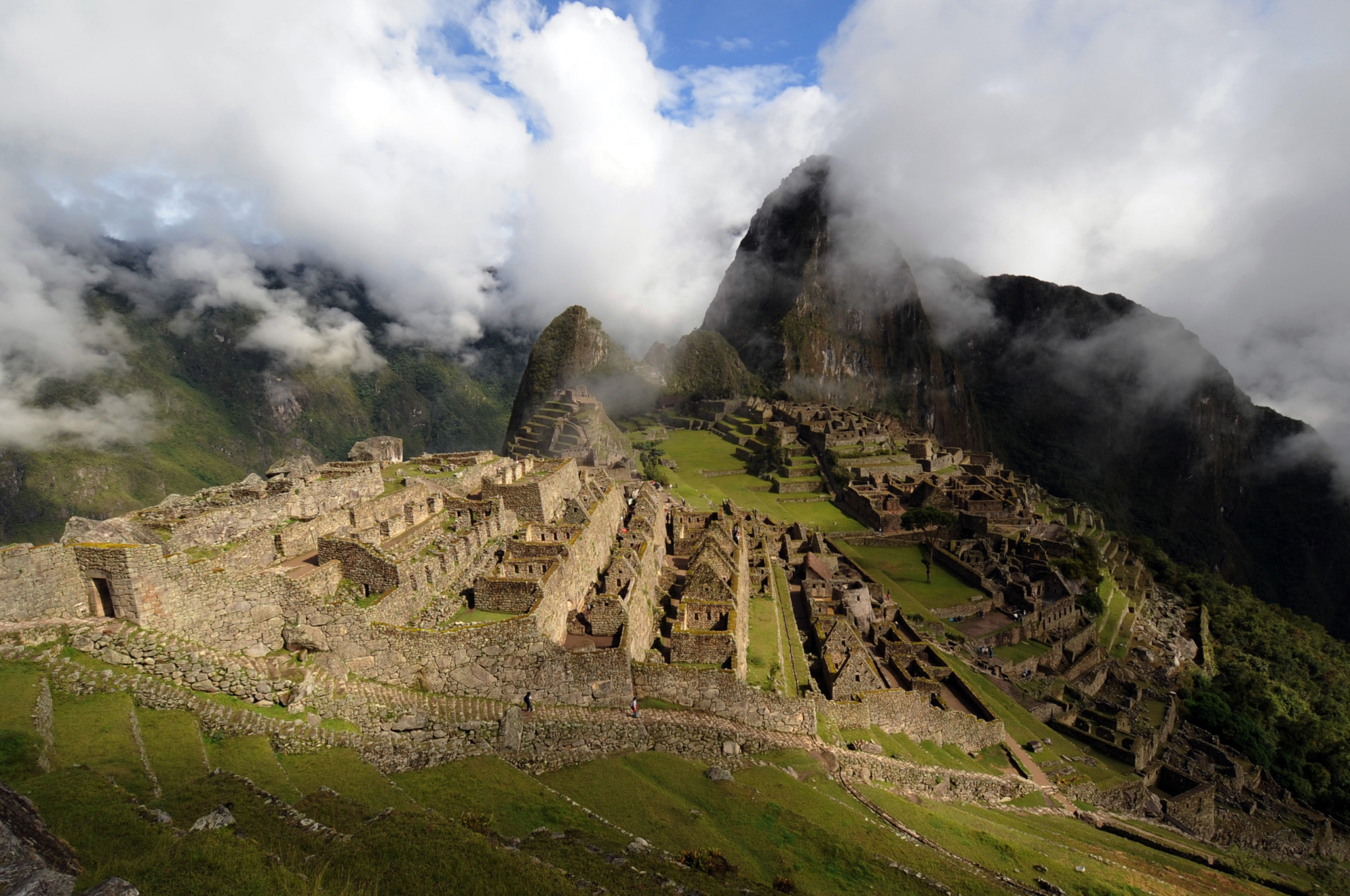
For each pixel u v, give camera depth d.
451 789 30.34
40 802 19.55
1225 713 86.50
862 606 72.25
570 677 39.00
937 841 37.72
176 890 16.72
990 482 166.00
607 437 168.75
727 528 74.81
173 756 25.31
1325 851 67.06
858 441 192.88
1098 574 115.44
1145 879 41.88
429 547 42.84
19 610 27.09
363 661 34.59
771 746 41.62
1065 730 71.44
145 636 28.56
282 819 22.17
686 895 23.30
